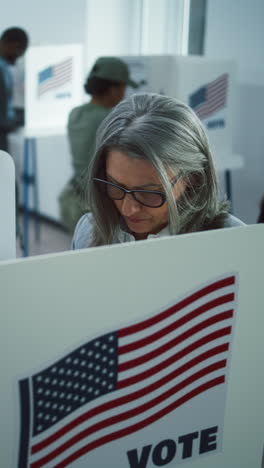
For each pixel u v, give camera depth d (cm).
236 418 67
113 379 57
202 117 352
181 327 59
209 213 98
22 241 425
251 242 60
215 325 61
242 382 66
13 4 482
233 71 361
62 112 429
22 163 518
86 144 281
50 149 486
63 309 51
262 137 432
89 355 54
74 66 429
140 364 58
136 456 61
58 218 498
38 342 51
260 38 419
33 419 54
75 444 57
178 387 61
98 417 57
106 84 281
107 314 54
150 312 56
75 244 122
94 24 527
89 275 52
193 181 93
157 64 329
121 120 90
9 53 411
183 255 56
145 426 60
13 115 398
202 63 340
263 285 63
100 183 101
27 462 55
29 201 531
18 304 49
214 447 67
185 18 508
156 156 85
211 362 62
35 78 407
